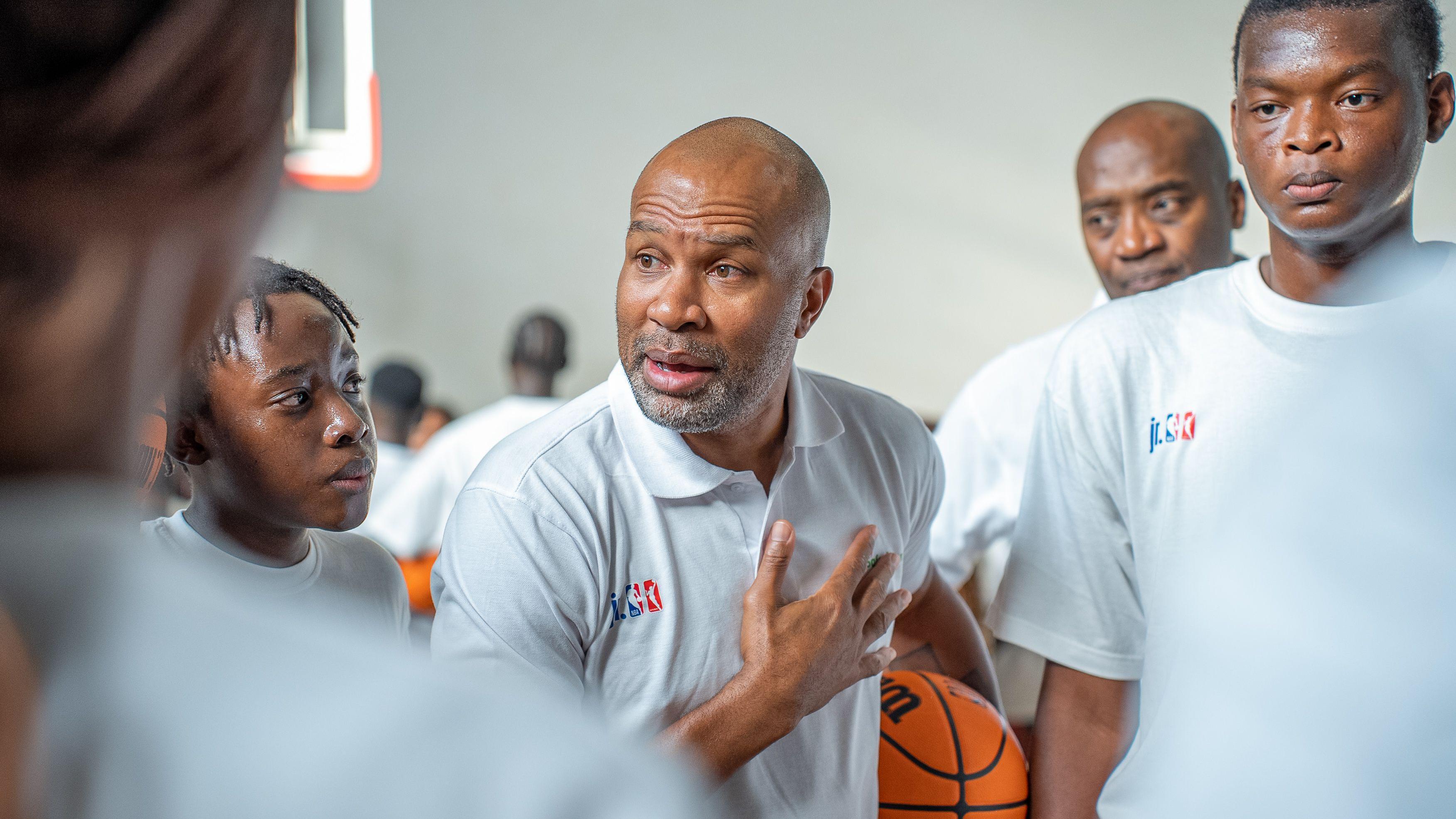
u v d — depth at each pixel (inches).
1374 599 30.0
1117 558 48.1
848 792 43.8
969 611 58.1
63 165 8.9
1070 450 48.2
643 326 37.6
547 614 38.5
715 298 37.0
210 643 9.8
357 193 213.3
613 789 10.5
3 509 9.2
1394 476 28.9
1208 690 36.0
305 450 39.6
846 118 214.7
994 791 48.5
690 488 40.4
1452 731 30.2
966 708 50.9
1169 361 45.5
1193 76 207.0
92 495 9.8
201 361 38.5
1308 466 30.9
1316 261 41.8
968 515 75.1
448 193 215.8
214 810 9.4
